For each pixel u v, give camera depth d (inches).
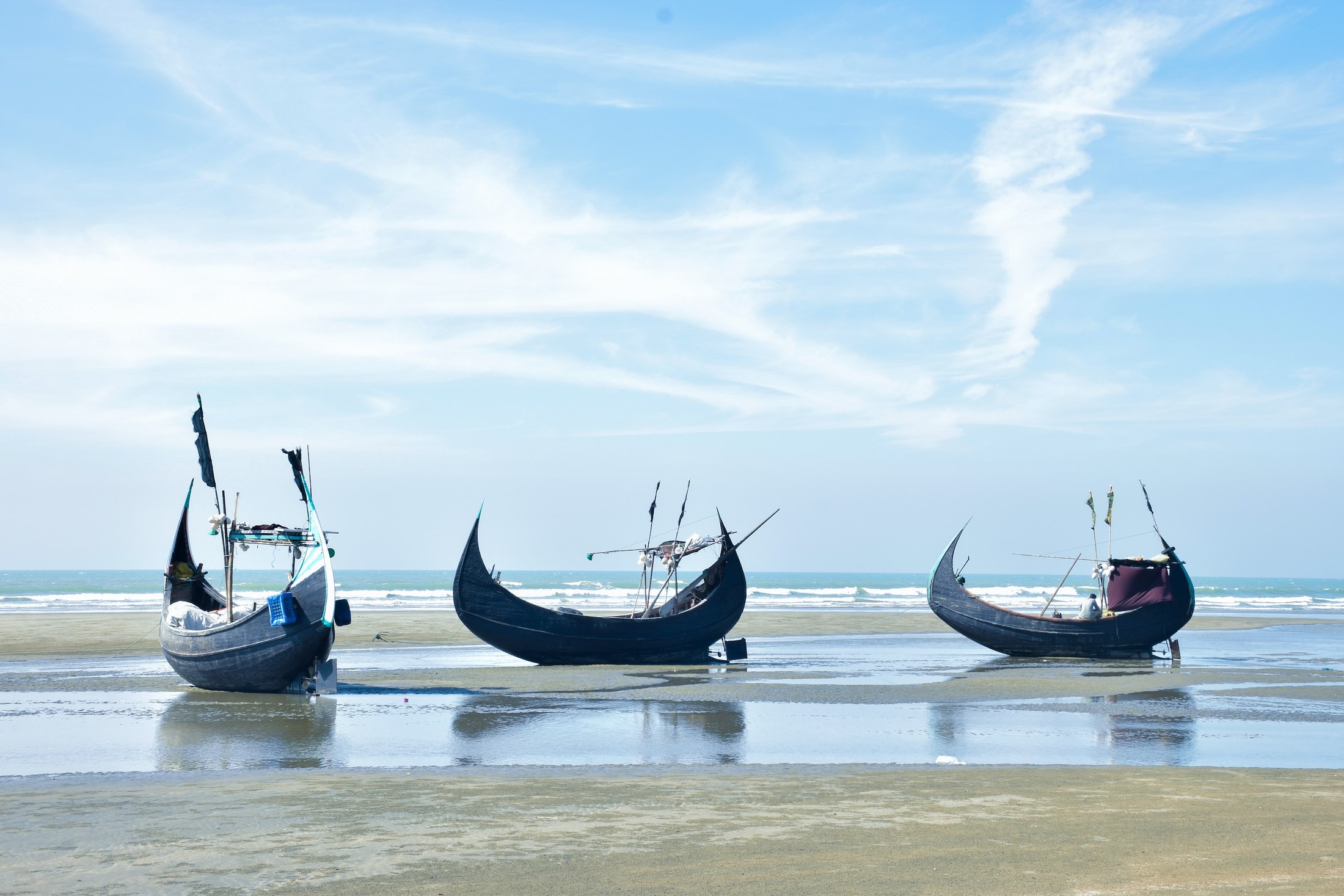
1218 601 4121.6
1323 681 1088.8
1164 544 1397.6
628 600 3336.6
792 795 487.2
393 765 581.9
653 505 1398.9
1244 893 329.1
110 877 346.6
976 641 1409.9
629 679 1067.9
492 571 1197.1
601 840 396.2
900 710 844.6
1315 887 335.6
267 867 358.0
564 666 1211.2
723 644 1334.9
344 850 380.8
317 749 637.9
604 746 653.3
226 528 933.8
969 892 330.3
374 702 865.5
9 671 1098.1
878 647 1630.2
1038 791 498.9
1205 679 1098.7
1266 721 792.9
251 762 590.6
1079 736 712.4
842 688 989.8
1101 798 482.9
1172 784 521.7
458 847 385.4
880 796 483.5
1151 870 355.9
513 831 410.9
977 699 916.0
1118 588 1417.3
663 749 644.7
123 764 583.2
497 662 1251.8
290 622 879.7
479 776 535.8
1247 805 466.9
